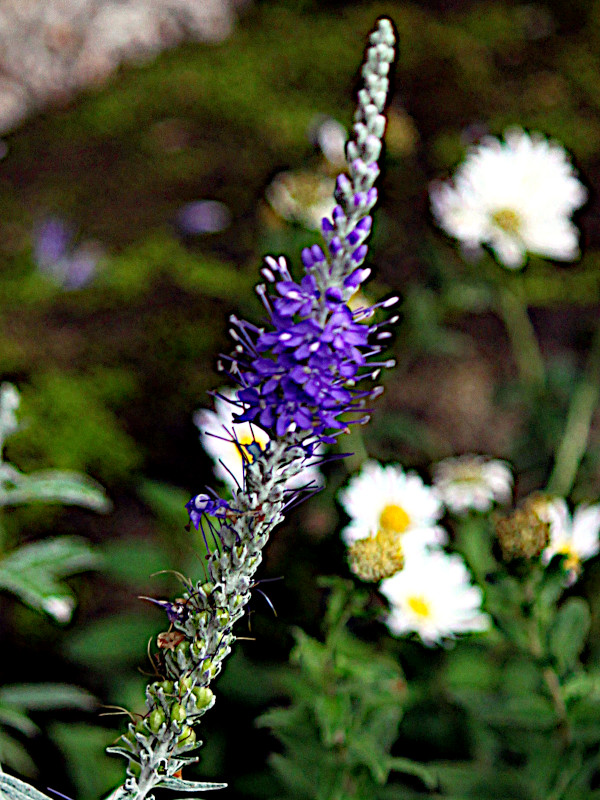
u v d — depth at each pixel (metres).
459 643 0.65
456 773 0.63
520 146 0.74
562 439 0.77
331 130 0.76
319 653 0.60
